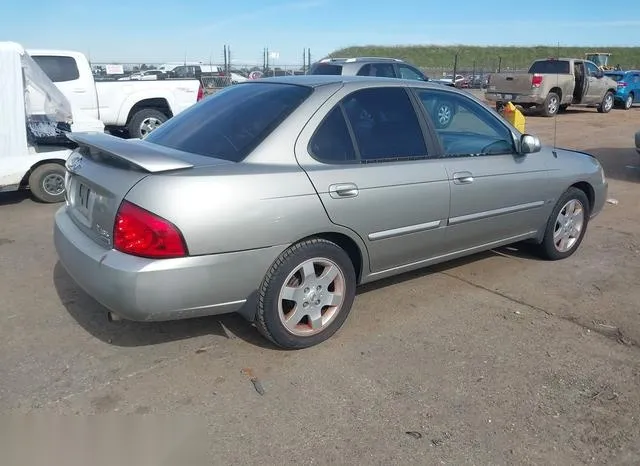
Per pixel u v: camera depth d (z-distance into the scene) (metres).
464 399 2.98
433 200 3.84
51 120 8.05
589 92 19.97
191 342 3.52
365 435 2.69
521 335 3.70
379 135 3.70
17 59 6.83
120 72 23.72
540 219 4.80
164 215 2.79
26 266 4.83
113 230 2.91
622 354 3.49
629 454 2.60
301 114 3.37
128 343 3.50
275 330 3.28
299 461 2.51
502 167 4.33
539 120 17.89
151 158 2.94
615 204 7.41
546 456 2.57
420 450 2.59
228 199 2.92
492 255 5.27
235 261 2.99
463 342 3.59
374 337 3.64
